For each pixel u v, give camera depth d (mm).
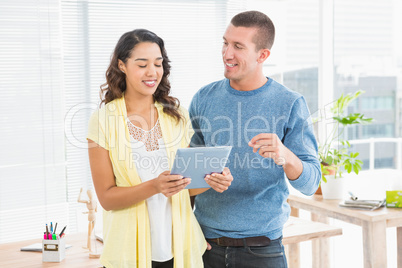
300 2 3646
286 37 3734
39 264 2104
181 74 3777
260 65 1849
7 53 3350
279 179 1832
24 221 3475
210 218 1862
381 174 3410
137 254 1705
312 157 1802
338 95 3551
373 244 2539
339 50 3523
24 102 3418
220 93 1909
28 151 3455
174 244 1728
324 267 3084
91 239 2395
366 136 3484
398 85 3328
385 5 3318
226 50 1821
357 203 2664
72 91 3527
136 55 1665
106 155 1691
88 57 3539
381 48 3375
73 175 3588
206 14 3811
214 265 1866
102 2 3533
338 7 3492
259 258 1806
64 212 3574
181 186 1588
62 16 3453
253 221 1812
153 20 3672
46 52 3438
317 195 2988
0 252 2279
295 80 3723
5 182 3404
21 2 3355
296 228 2557
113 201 1651
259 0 3799
